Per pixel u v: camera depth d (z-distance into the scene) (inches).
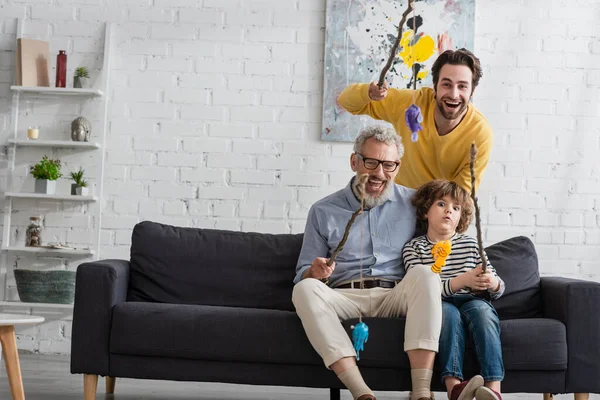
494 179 172.1
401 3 171.5
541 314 119.3
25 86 170.2
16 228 173.5
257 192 172.4
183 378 108.7
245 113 173.5
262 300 123.1
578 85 173.3
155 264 123.4
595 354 108.2
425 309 100.1
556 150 172.4
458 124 123.3
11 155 173.5
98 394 126.1
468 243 112.6
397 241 115.0
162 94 173.9
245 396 131.3
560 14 173.6
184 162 173.2
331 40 171.8
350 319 106.3
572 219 171.9
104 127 173.0
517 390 107.5
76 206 173.0
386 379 105.9
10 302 164.7
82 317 109.6
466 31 171.2
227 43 174.2
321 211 116.0
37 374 143.8
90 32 175.3
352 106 132.3
